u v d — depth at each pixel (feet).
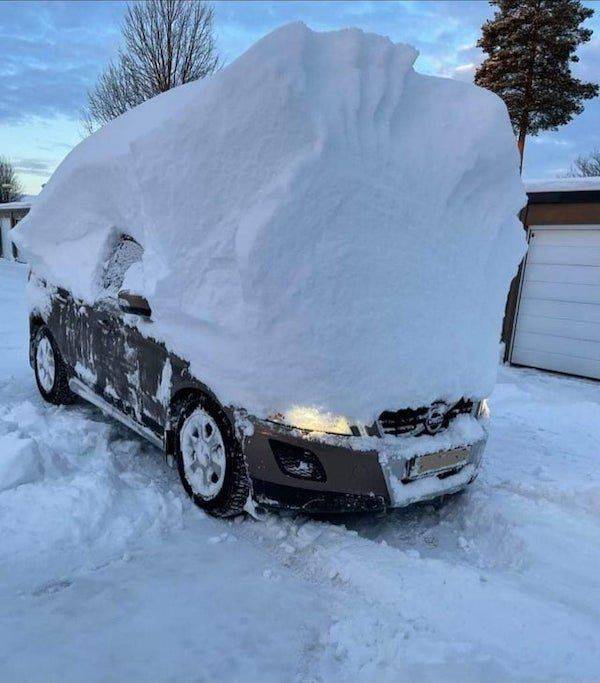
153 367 11.25
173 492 11.27
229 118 9.07
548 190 25.93
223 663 7.09
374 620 7.90
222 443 9.95
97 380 13.39
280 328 8.87
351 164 9.07
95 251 13.26
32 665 6.84
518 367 28.17
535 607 8.31
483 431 10.80
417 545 10.30
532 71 78.64
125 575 8.75
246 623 7.83
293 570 9.14
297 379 8.91
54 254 14.84
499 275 11.27
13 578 8.48
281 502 9.37
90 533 9.66
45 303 15.30
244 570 9.05
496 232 11.09
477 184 10.69
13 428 13.07
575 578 9.32
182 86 12.42
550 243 26.68
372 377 9.09
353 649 7.40
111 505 10.33
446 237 10.24
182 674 6.88
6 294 42.11
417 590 8.51
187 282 9.84
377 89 9.55
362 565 9.02
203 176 9.43
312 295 8.82
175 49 65.82
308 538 9.80
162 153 9.86
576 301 26.16
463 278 10.46
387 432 9.43
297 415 8.96
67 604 8.00
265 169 8.93
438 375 9.80
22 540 9.27
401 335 9.43
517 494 12.08
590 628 7.95
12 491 10.43
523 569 9.62
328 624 7.91
